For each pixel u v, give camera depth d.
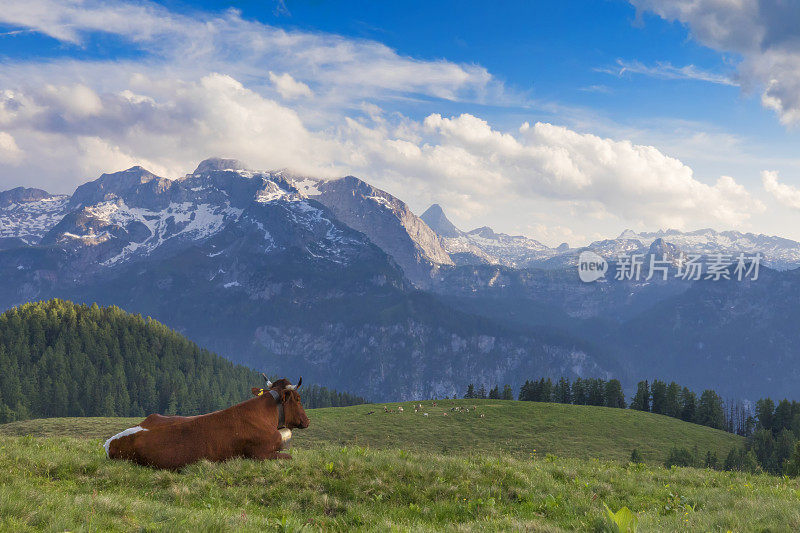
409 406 123.31
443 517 8.40
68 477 8.84
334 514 8.30
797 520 7.79
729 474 16.00
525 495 10.02
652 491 11.77
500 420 110.12
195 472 9.32
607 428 107.94
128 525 6.04
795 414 143.12
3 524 5.31
